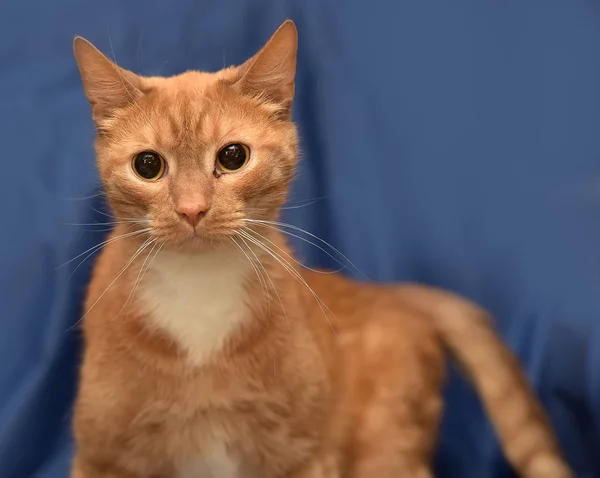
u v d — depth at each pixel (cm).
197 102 43
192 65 62
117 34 62
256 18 62
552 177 61
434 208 63
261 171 44
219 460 46
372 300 57
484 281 62
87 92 45
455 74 62
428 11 61
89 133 60
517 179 61
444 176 62
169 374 44
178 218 42
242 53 62
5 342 59
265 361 44
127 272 45
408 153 62
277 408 45
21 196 60
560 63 61
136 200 43
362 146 63
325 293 55
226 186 43
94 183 59
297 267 50
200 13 62
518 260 61
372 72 62
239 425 45
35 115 61
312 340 47
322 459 47
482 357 56
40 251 59
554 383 60
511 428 54
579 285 60
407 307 57
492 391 55
